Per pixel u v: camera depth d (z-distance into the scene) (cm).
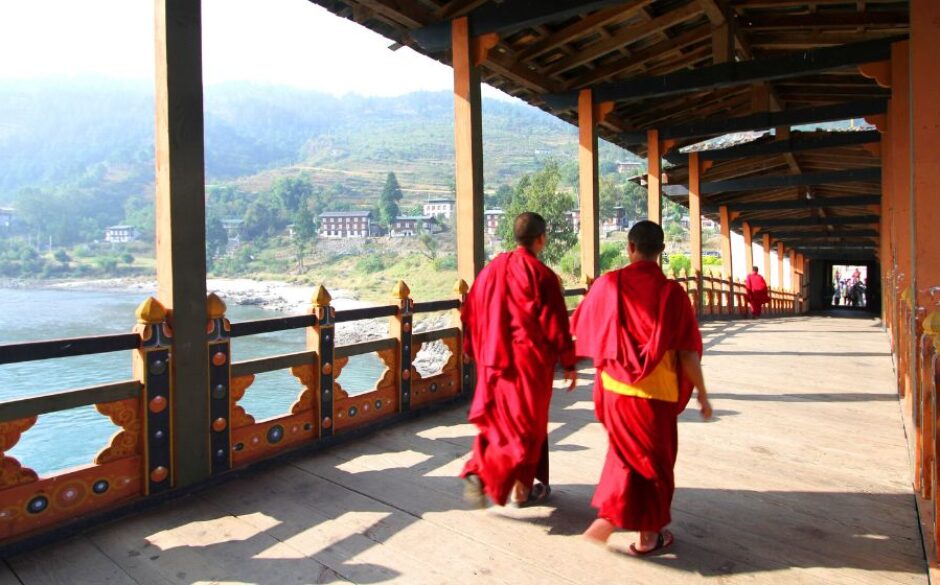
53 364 1568
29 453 790
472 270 598
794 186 1374
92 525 301
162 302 336
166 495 331
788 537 289
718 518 310
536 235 305
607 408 265
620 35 744
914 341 361
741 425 477
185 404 340
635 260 269
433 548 282
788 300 2617
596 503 268
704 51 838
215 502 334
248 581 255
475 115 596
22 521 279
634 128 1084
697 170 1263
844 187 1631
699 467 383
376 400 469
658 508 259
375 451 418
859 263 3312
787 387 616
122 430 316
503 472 288
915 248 399
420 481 364
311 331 418
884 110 916
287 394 1273
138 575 260
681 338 255
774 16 773
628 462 259
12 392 1172
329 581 255
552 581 253
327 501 335
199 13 351
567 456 407
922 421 322
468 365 562
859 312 3100
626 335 257
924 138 398
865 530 296
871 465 387
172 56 336
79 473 299
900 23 718
